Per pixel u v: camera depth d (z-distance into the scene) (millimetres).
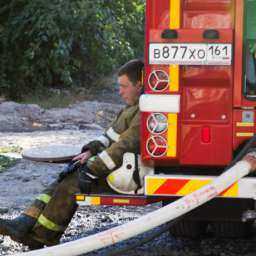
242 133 11742
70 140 28156
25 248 13969
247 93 11688
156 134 11812
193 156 11812
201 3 11617
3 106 36281
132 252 13562
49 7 41344
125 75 12945
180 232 14148
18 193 19203
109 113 38719
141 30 47844
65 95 42469
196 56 11641
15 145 26719
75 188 12555
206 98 11734
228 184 10938
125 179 12180
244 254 13398
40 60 42406
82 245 10875
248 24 11633
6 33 42375
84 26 42375
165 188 11766
